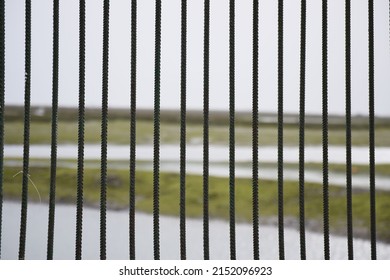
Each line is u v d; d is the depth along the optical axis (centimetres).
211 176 1425
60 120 2373
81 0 338
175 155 1952
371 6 349
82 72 337
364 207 1109
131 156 338
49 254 332
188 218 1123
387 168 1417
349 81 346
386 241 930
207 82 336
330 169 1544
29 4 331
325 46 351
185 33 337
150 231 948
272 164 1628
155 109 337
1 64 328
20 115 2320
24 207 331
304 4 347
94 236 891
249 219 1110
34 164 1483
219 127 2603
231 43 341
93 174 1438
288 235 969
